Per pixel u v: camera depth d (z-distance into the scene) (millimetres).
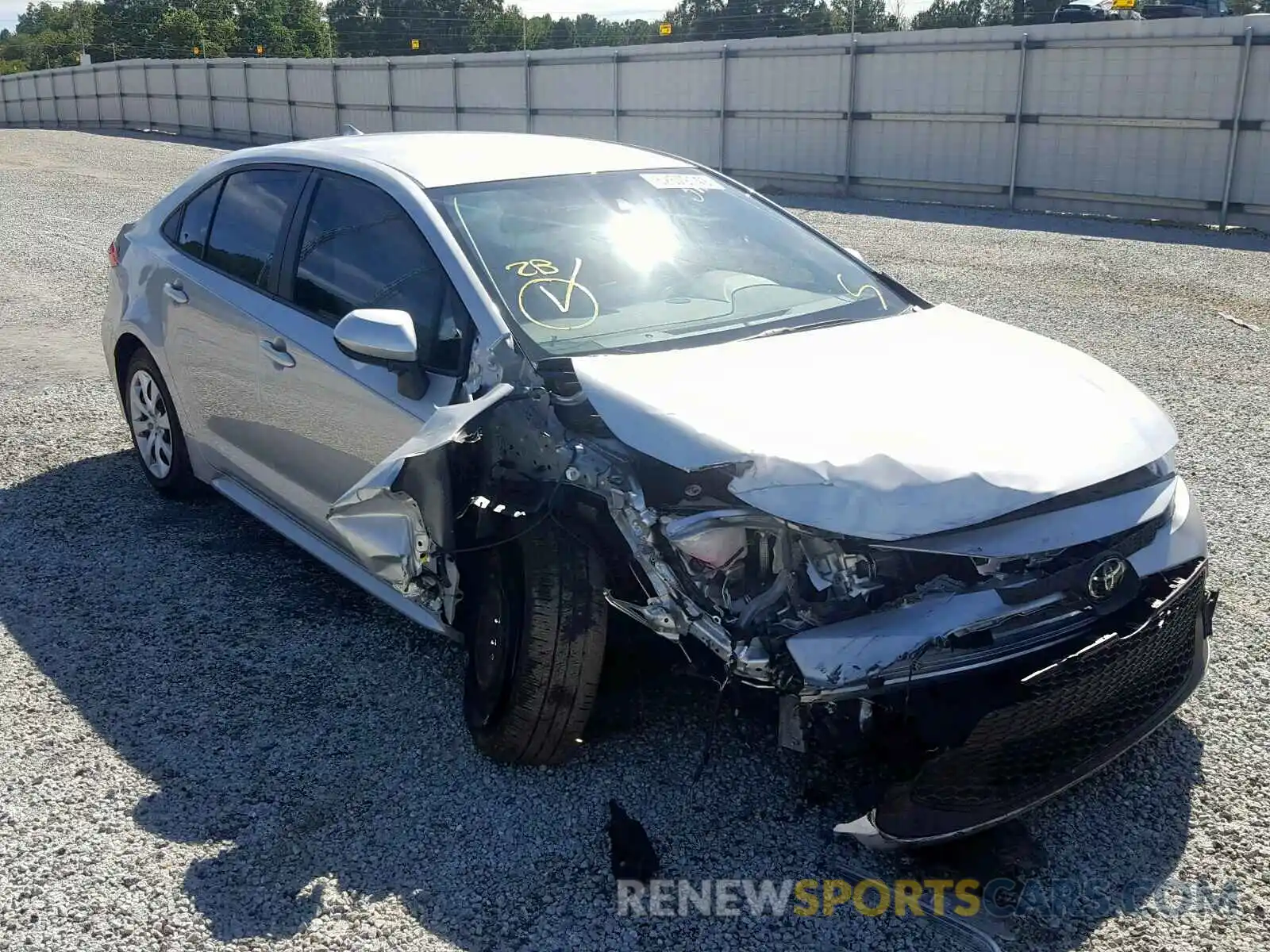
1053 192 16422
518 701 3266
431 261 3805
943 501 2828
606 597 3191
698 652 3070
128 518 5453
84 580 4789
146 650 4211
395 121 27156
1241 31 14180
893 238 13812
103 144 29672
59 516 5469
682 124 20891
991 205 17188
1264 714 3693
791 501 2828
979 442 3014
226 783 3418
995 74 16594
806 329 3844
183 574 4844
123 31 95000
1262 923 2812
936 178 17688
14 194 18234
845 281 4340
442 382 3605
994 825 2881
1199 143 14875
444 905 2908
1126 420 3303
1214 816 3209
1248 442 6344
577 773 3438
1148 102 15203
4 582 4773
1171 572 3238
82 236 13820
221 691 3930
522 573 3248
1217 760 3461
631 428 3047
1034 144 16469
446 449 3205
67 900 2930
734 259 4246
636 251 4051
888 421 3066
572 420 3295
